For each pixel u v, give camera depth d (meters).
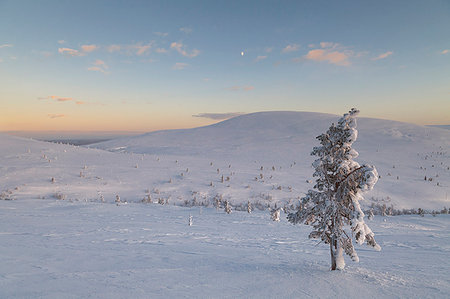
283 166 60.03
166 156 67.94
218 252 8.76
